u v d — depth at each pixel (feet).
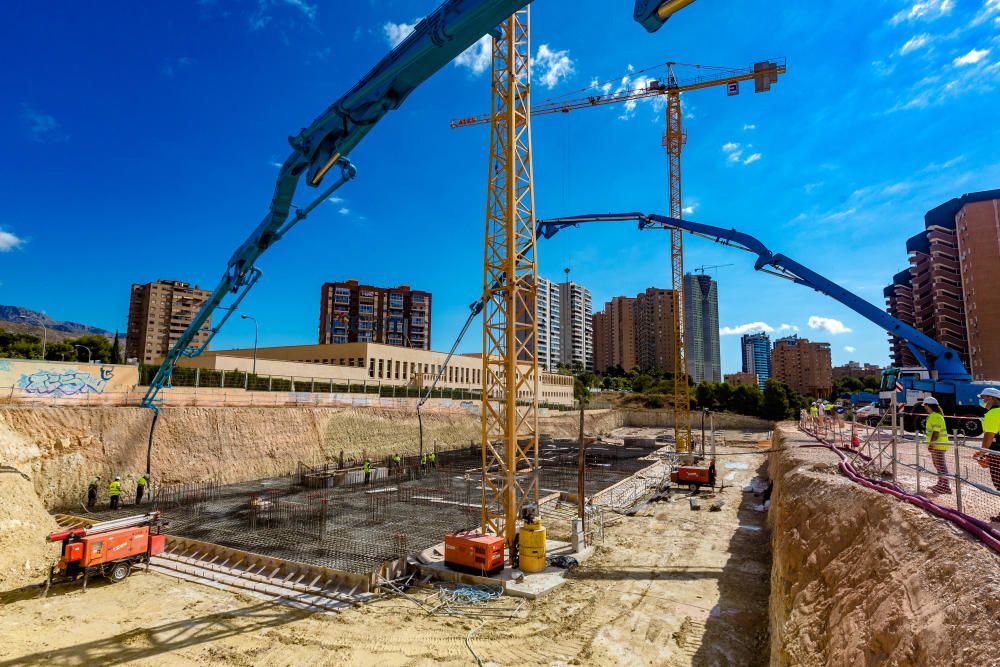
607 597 59.36
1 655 45.37
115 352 277.85
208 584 62.49
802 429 127.85
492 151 74.08
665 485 124.26
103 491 101.71
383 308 464.24
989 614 19.15
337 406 167.02
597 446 216.33
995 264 268.41
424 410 199.21
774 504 84.28
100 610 55.16
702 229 140.05
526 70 75.66
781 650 34.19
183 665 44.50
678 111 188.85
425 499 103.45
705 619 53.47
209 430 124.47
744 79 180.96
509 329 70.74
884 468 52.03
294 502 100.07
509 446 70.49
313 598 58.39
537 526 67.67
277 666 44.68
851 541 35.06
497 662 45.39
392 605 57.21
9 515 67.00
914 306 335.06
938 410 41.01
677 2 39.47
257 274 94.12
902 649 22.20
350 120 58.39
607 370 640.99
